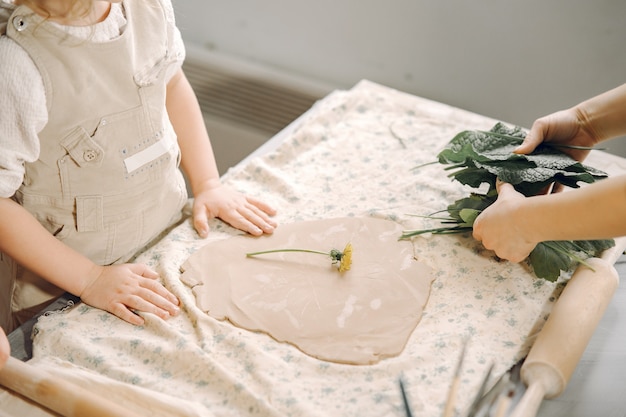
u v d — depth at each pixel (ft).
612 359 2.89
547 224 2.79
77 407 2.42
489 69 6.13
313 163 4.08
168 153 3.35
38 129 2.81
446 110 4.54
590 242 3.27
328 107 4.50
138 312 3.03
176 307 3.05
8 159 2.72
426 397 2.60
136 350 2.82
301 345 2.83
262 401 2.57
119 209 3.25
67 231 3.20
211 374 2.69
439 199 3.72
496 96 6.25
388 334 2.88
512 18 5.78
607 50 5.58
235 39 7.12
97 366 2.75
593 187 2.64
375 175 3.96
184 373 2.72
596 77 5.74
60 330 2.90
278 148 4.17
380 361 2.77
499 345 2.85
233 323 2.95
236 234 3.53
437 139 4.25
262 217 3.58
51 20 2.75
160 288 3.12
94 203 3.16
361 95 4.66
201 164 3.85
